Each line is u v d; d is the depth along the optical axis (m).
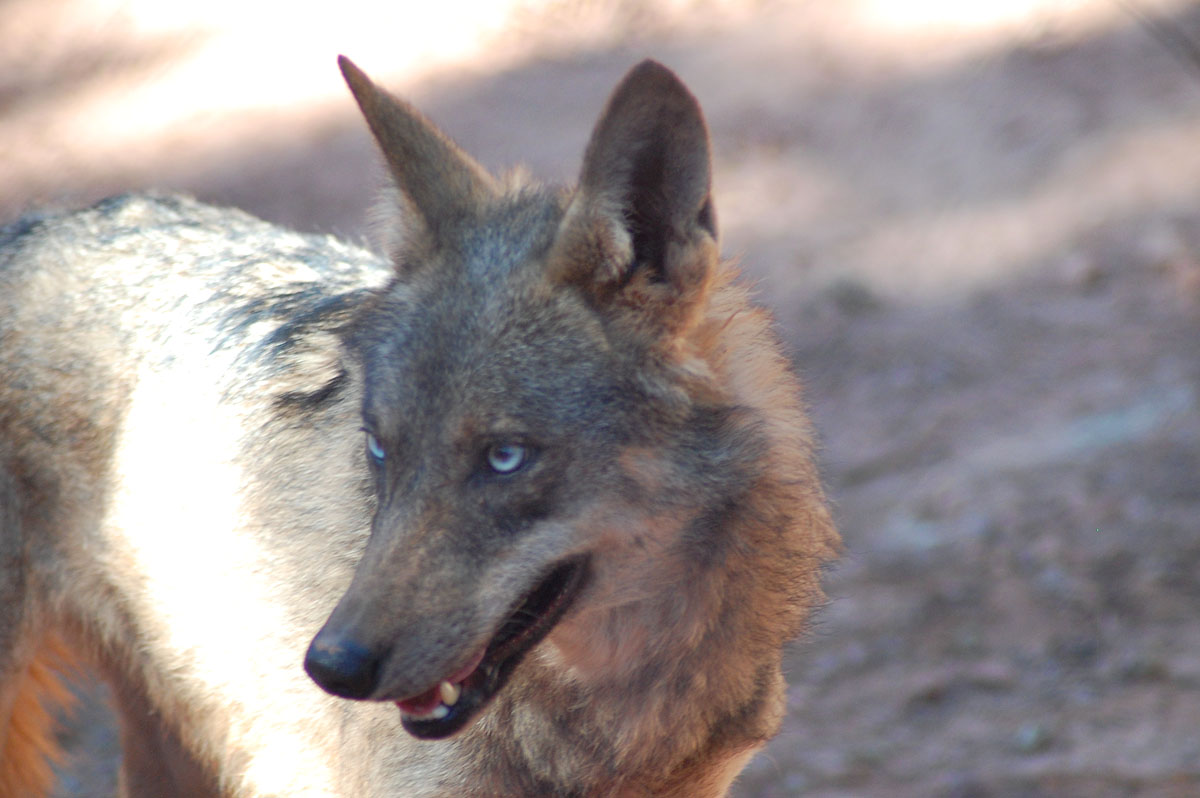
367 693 6.14
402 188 7.27
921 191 21.95
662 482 6.67
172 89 30.70
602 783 7.44
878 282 20.12
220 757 9.02
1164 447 14.66
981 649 12.58
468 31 30.12
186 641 8.84
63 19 35.12
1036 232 20.22
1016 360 17.50
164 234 9.91
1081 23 24.95
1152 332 17.16
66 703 10.10
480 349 6.54
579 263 6.67
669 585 7.02
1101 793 10.46
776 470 7.24
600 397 6.55
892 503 15.12
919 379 17.66
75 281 9.58
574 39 29.30
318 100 28.92
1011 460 15.29
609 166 6.53
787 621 7.57
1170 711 11.23
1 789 9.83
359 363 7.36
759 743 7.81
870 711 12.09
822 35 27.06
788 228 21.81
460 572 6.35
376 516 6.65
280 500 8.26
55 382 9.22
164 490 8.82
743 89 26.02
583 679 7.25
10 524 9.14
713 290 7.22
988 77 24.23
